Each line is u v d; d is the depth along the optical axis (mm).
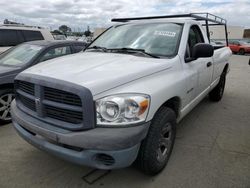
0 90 4574
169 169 3182
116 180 2971
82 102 2291
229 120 4930
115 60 3090
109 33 4270
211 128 4520
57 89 2436
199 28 4297
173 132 3191
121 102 2365
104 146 2281
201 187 2850
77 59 3240
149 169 2854
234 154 3578
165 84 2875
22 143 3891
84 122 2330
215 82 5395
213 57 4770
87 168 3211
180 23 3838
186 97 3555
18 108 3021
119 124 2357
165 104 3191
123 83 2525
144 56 3320
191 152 3615
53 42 5887
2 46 7953
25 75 2797
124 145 2307
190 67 3611
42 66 3012
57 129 2480
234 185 2885
